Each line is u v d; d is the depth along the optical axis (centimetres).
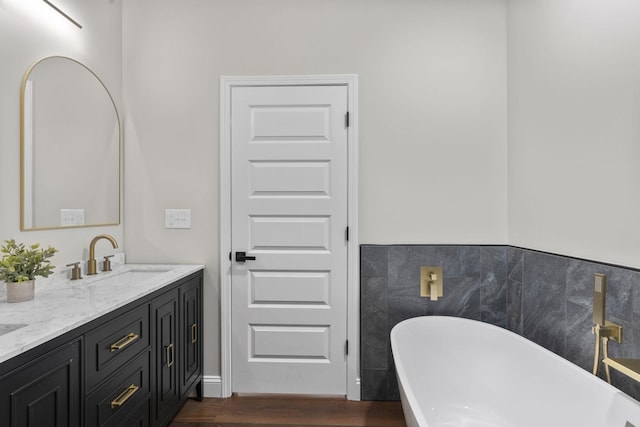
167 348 187
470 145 229
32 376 102
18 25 160
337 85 231
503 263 227
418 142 229
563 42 175
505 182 228
